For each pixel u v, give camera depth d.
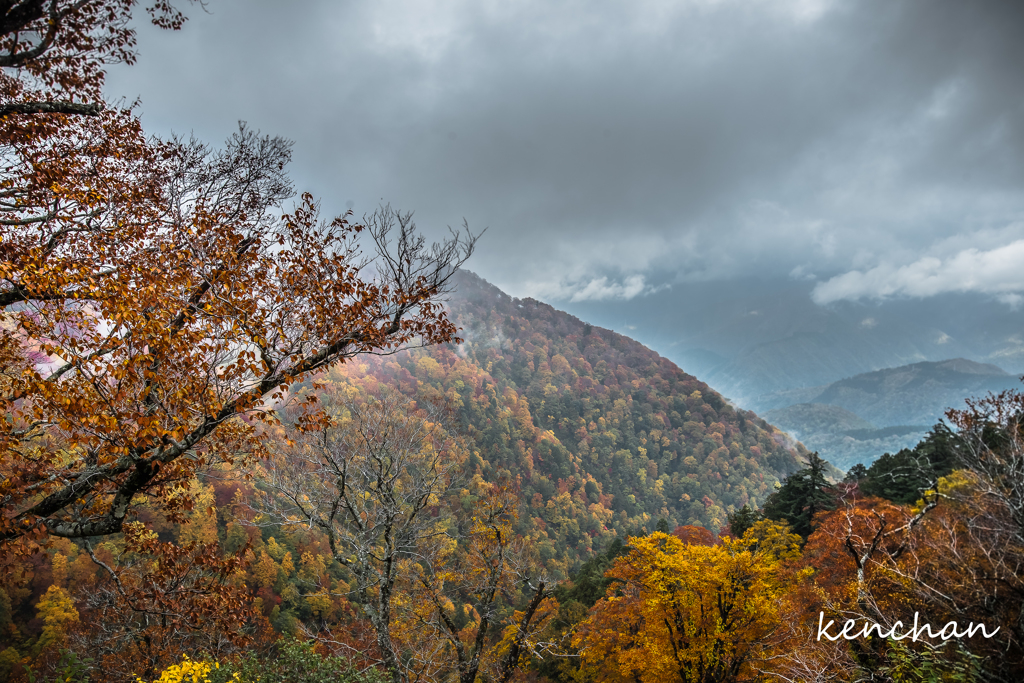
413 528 12.36
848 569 18.36
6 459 6.38
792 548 25.89
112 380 6.69
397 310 8.46
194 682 6.62
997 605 12.32
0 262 5.89
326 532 11.46
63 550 32.22
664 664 16.69
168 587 9.42
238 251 8.10
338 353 7.96
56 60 8.42
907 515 18.42
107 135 8.96
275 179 9.55
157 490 8.58
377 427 12.12
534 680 23.08
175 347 6.52
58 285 6.08
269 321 7.43
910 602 13.87
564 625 28.80
